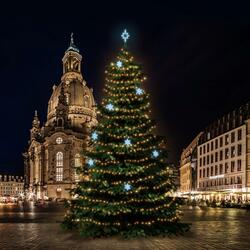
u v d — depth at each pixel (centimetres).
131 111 2077
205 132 10094
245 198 7406
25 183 18838
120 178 2009
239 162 7669
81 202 2062
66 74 18662
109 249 1556
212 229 2416
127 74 2145
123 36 2216
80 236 1967
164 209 2016
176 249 1563
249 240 1869
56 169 15775
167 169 2095
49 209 6412
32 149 17875
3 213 4850
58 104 16512
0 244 1730
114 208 1919
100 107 2150
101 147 2056
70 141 15625
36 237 1977
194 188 11112
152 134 2152
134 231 1892
